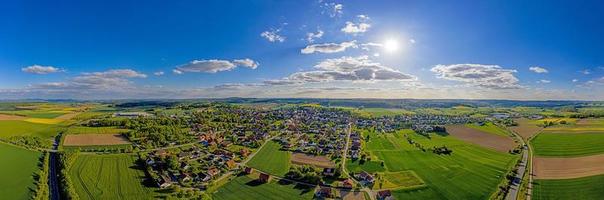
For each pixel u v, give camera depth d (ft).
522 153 617.62
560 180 438.81
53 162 516.32
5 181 413.80
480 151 638.53
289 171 479.00
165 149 619.26
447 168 511.40
